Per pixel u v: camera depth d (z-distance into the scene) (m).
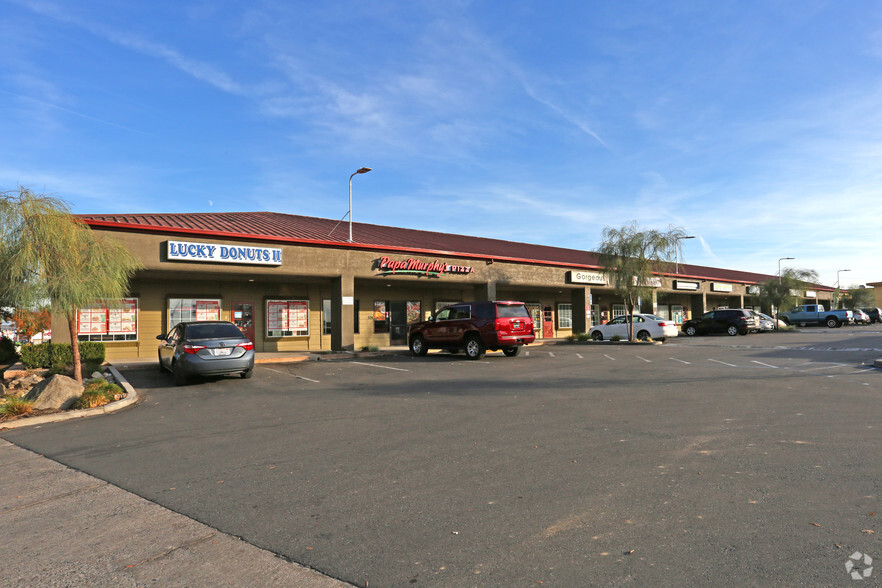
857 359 17.28
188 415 9.48
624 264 27.94
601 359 18.39
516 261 26.61
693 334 35.84
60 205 11.55
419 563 3.77
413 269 22.59
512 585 3.44
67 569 3.84
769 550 3.80
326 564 3.80
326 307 23.91
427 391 11.51
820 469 5.57
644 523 4.32
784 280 44.91
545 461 6.09
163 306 20.23
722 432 7.27
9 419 9.20
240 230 20.08
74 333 12.18
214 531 4.42
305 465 6.18
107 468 6.31
